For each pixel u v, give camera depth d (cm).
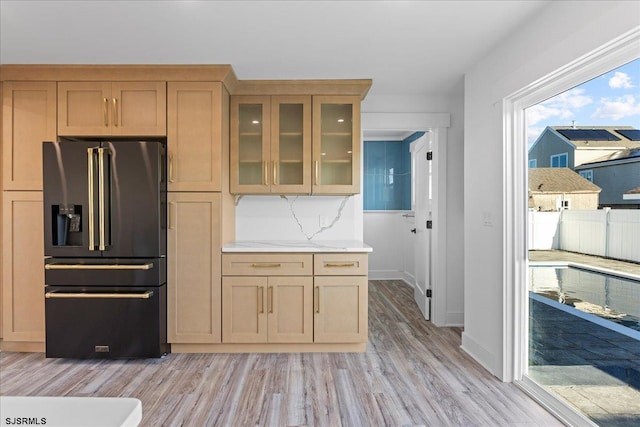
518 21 249
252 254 332
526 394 261
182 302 330
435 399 255
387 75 349
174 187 329
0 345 337
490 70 298
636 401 187
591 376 215
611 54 193
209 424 225
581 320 225
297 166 366
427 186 448
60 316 312
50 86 325
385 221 658
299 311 334
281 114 364
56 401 55
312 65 324
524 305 279
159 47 288
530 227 273
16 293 328
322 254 334
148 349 314
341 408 244
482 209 312
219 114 328
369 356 330
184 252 330
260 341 332
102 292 313
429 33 265
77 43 280
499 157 281
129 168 313
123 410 54
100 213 310
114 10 234
